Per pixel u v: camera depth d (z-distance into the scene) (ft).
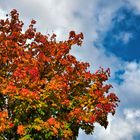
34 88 93.91
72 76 98.63
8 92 91.56
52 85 92.79
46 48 103.91
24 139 90.79
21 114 92.89
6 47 102.37
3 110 95.30
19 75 94.27
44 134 92.22
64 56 102.53
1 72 100.27
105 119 97.19
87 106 96.02
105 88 99.55
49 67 100.63
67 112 97.19
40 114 93.45
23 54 102.32
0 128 89.97
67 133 93.40
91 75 99.81
